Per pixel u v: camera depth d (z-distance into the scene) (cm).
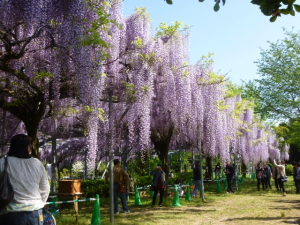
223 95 1334
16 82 727
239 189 1728
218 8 316
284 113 2131
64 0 588
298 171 1470
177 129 1083
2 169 275
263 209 974
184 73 982
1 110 971
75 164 2081
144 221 770
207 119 1115
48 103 738
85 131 743
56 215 811
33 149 746
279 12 294
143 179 1625
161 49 909
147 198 1307
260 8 292
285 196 1360
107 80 841
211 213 896
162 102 995
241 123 1673
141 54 841
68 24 584
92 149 678
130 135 941
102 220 779
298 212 907
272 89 2153
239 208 998
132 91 811
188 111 993
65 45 593
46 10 569
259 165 1688
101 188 1355
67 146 1634
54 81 657
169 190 1459
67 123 1059
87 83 620
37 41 650
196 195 1391
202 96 1116
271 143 2566
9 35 590
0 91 712
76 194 752
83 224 730
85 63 610
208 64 1138
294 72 2022
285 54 2084
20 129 1116
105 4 650
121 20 811
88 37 553
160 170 1072
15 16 532
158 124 1116
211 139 1118
